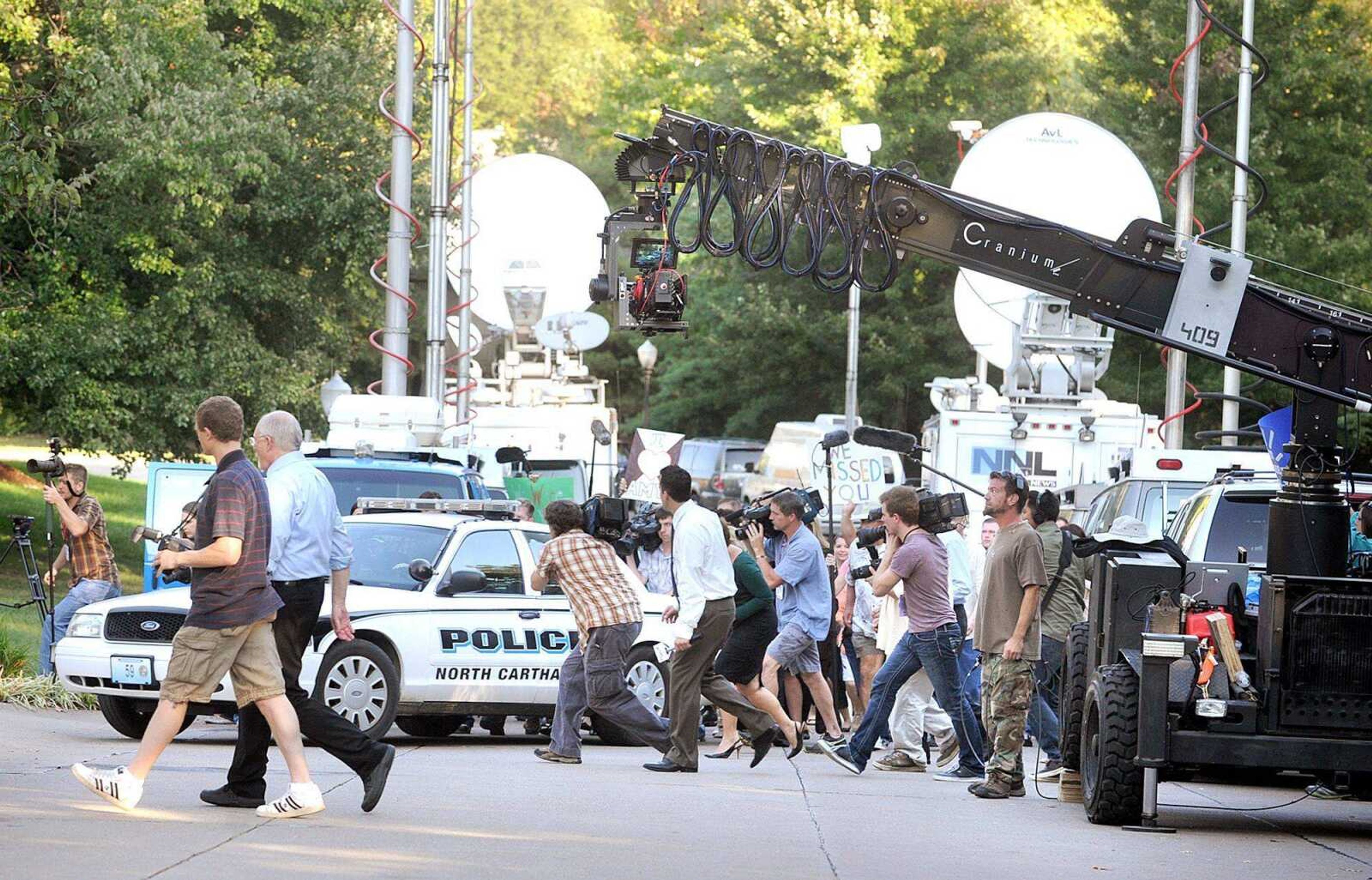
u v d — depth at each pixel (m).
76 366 74.69
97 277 76.44
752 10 144.50
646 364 128.62
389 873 22.44
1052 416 61.78
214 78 75.50
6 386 76.69
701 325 146.75
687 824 28.53
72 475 48.44
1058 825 30.69
